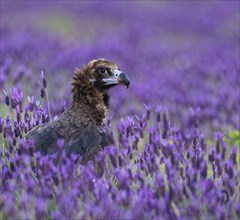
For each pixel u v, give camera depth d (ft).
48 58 117.29
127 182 38.50
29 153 41.50
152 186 41.52
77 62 117.70
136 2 269.23
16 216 36.63
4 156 44.24
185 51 162.91
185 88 101.40
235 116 79.20
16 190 39.63
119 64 130.82
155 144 45.39
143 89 95.86
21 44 122.72
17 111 48.08
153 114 83.87
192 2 273.13
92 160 43.47
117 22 219.61
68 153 42.65
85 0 262.26
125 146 46.50
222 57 145.59
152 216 36.91
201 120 79.10
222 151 46.57
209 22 225.56
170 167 40.57
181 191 38.75
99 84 50.06
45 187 37.83
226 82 107.76
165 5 267.39
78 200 37.86
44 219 37.27
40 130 44.65
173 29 211.00
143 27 207.41
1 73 75.05
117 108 81.97
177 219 36.70
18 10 228.43
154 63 140.67
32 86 78.38
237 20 229.66
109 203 36.52
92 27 201.87
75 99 48.06
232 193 41.22
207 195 38.88
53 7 239.71
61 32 185.88
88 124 45.83
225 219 37.73
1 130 46.16
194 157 43.19
